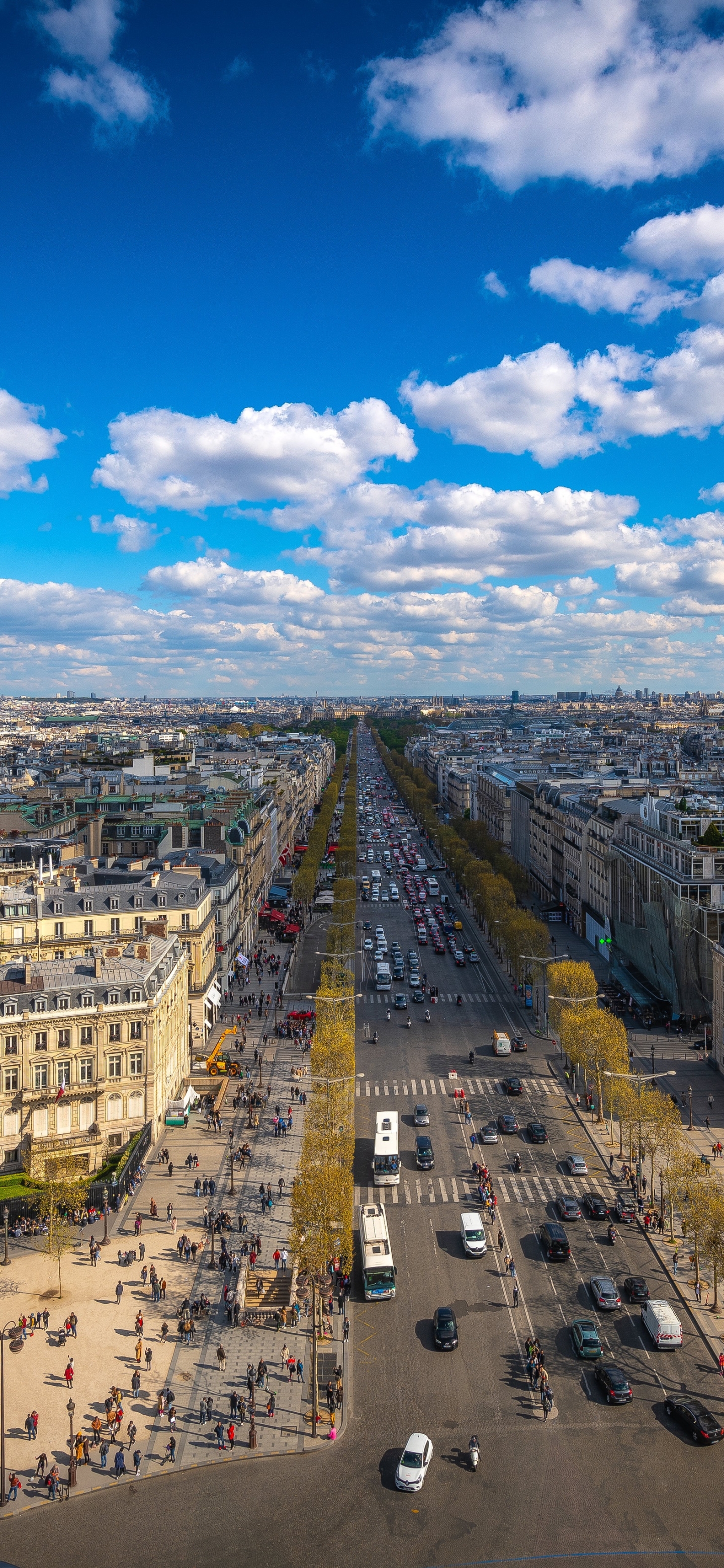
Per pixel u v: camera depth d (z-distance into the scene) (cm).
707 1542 7906
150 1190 14100
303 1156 13088
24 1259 12331
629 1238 12875
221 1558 7756
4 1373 10056
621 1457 8888
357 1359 10356
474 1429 9256
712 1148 15175
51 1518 8194
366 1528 8044
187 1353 10438
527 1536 7956
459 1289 11681
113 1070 15362
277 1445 9031
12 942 19262
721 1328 10894
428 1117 16762
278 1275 11712
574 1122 16612
